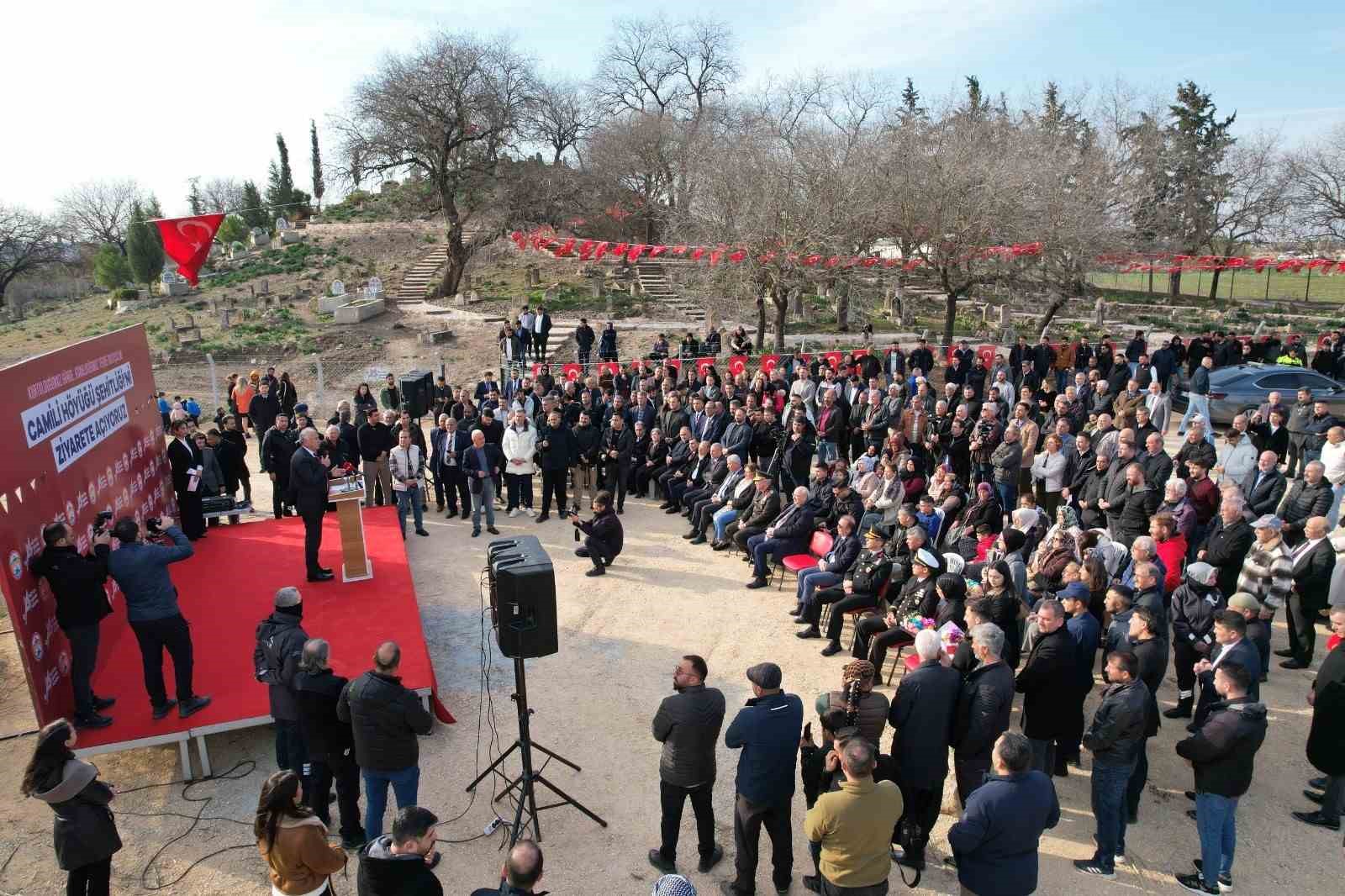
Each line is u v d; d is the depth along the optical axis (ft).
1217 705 17.79
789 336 94.73
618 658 28.73
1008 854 14.69
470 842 19.94
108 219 226.17
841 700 17.83
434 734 24.40
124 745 21.40
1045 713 19.85
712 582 35.14
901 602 26.48
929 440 45.75
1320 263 101.86
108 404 29.81
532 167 123.34
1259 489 32.50
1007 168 79.77
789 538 33.86
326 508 31.55
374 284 108.17
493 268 129.70
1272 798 21.52
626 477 44.34
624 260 125.70
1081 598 20.62
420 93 108.88
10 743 24.09
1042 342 67.15
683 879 13.03
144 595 21.49
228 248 148.36
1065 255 86.69
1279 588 25.57
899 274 114.62
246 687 23.95
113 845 16.57
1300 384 58.90
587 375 62.95
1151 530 27.25
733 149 85.76
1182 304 134.92
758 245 75.51
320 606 29.32
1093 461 35.70
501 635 19.08
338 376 86.02
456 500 43.75
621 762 23.11
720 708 17.99
